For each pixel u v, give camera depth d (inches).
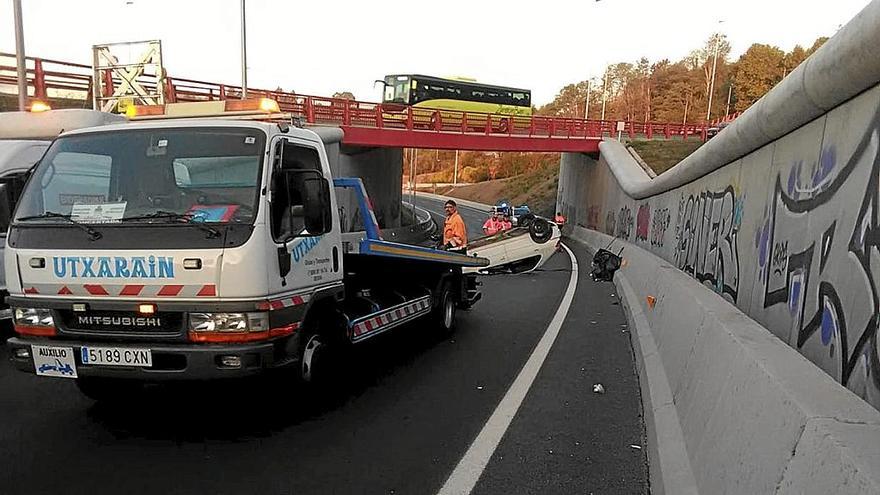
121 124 215.6
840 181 155.2
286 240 202.4
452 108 1691.7
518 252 666.8
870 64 134.4
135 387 240.2
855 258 138.6
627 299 458.0
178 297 186.1
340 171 1226.6
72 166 206.2
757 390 125.4
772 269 209.0
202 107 247.0
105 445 191.2
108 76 871.7
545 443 197.5
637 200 813.2
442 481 169.8
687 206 426.6
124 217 194.4
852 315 136.6
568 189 1861.5
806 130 187.2
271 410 224.1
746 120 241.6
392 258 292.4
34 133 370.3
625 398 244.7
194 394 240.2
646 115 2987.2
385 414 222.8
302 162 224.8
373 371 281.9
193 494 159.5
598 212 1376.7
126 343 189.8
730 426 132.6
